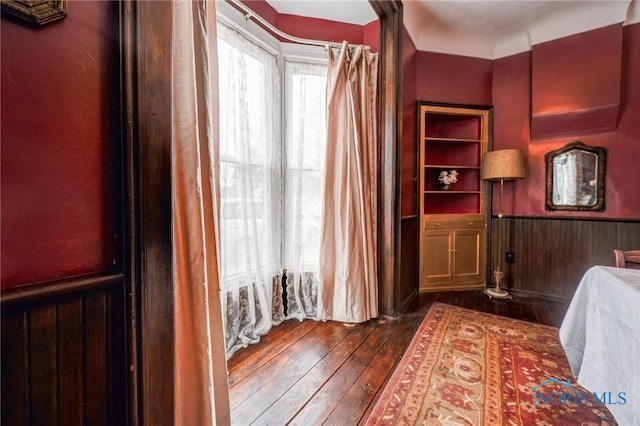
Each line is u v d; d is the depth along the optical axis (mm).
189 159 964
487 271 3318
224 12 1790
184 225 961
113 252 694
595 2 2605
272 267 2252
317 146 2418
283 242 2361
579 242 2895
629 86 2695
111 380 683
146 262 715
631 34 2678
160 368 757
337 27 2508
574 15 2770
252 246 2018
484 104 3275
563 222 2967
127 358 692
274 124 2246
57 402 600
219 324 1138
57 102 606
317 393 1475
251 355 1828
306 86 2367
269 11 2238
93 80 657
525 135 3160
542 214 3080
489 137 3299
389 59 2369
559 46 2910
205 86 1082
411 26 2764
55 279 603
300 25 2398
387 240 2420
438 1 2590
